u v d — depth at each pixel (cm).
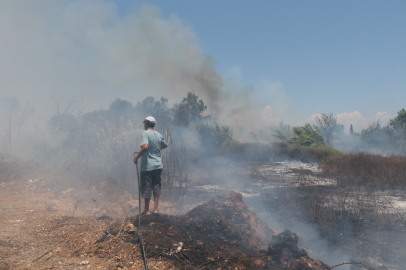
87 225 361
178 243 304
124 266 250
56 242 300
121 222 369
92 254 273
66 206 494
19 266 238
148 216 391
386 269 314
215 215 414
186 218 407
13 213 413
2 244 280
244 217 427
